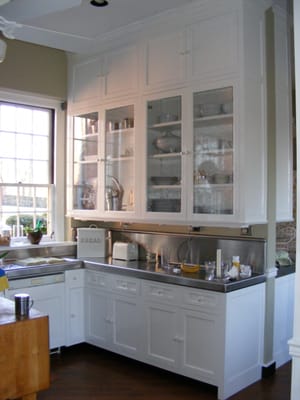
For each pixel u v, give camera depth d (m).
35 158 4.73
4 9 2.50
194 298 3.40
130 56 4.11
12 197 4.54
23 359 2.40
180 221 3.73
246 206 3.38
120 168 4.26
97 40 4.28
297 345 2.09
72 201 4.71
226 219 3.43
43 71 4.61
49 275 4.05
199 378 3.39
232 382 3.33
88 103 4.52
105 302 4.11
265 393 3.38
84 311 4.31
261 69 3.54
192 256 4.05
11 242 4.49
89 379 3.65
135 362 4.00
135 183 4.08
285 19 3.89
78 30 4.01
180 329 3.50
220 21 3.45
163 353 3.63
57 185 4.84
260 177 3.54
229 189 3.45
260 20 3.53
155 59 3.90
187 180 3.68
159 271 3.72
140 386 3.53
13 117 4.56
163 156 3.88
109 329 4.07
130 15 3.72
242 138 3.36
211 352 3.32
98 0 3.42
